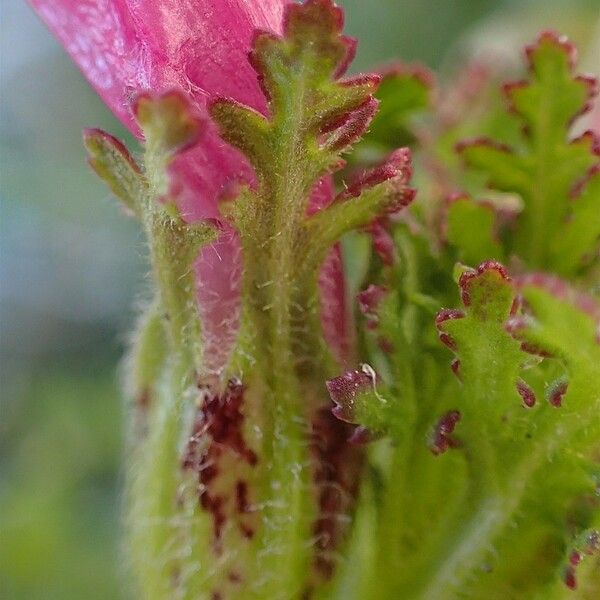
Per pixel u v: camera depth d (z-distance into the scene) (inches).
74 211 4.0
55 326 4.1
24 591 2.9
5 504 3.1
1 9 4.2
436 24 3.8
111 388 3.6
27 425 3.7
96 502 3.3
